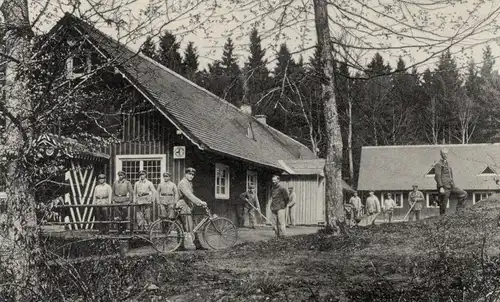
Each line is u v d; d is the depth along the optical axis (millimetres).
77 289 6738
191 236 14273
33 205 6922
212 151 19250
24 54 6688
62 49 6715
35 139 6754
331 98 12469
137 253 12883
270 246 12492
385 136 54219
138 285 7891
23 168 6809
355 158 57250
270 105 11883
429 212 46969
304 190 31391
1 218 6797
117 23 6387
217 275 9508
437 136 56938
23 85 6664
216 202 20984
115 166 20109
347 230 12531
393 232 12781
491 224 12250
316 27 11969
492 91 47219
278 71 11750
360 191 48562
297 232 22234
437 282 7055
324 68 12070
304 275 9219
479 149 48781
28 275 6734
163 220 14062
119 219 14453
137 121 20109
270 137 36594
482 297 6184
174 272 9695
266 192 29438
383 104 37688
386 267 9242
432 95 49531
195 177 19609
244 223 24578
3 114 6727
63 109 6891
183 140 19719
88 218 18734
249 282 8719
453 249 10164
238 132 28422
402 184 47719
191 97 24562
